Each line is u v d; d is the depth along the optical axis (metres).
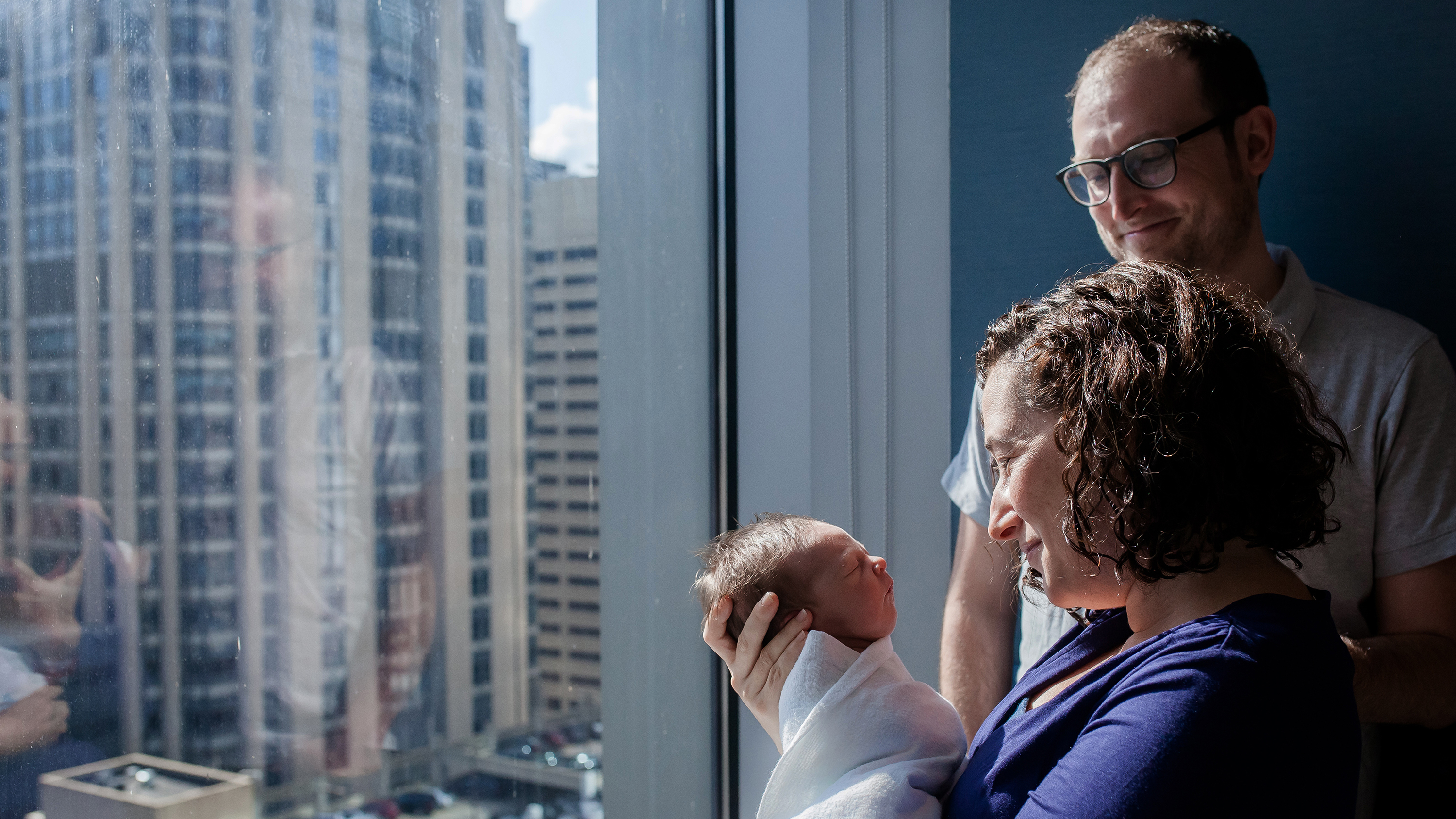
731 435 1.84
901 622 1.77
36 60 0.89
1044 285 1.63
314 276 1.13
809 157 1.78
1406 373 1.12
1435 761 1.28
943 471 1.73
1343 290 1.42
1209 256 1.17
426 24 1.27
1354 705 0.61
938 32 1.70
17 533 0.87
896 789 0.79
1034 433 0.69
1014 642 1.54
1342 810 0.57
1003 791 0.68
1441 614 1.08
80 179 0.92
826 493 1.80
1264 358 0.64
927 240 1.73
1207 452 0.60
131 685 0.96
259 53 1.07
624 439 1.63
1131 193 1.17
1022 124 1.63
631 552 1.65
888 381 1.76
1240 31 1.46
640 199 1.65
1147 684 0.61
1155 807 0.56
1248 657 0.58
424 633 1.28
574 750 1.53
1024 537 0.79
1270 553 0.68
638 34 1.64
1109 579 0.69
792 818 0.84
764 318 1.82
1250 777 0.55
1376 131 1.40
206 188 1.02
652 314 1.69
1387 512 1.11
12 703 0.87
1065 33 1.59
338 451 1.17
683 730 1.73
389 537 1.23
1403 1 1.37
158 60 0.98
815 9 1.77
